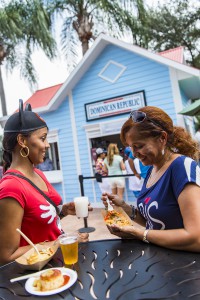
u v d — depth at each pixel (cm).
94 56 736
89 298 109
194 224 131
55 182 823
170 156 160
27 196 154
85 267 138
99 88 752
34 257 141
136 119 156
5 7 1162
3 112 1410
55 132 829
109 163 659
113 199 198
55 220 175
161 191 153
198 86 721
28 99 1025
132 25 1106
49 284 117
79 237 182
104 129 739
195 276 118
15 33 1154
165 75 657
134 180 605
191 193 135
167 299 104
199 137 609
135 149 160
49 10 1148
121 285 117
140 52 659
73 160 805
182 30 1848
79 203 206
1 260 147
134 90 702
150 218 160
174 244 138
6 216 145
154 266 130
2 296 117
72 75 748
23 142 162
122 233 163
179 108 646
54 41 1177
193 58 1927
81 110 783
